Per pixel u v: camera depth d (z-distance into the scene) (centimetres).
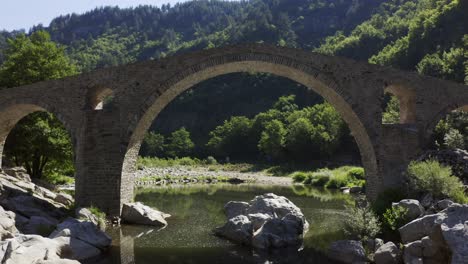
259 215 1766
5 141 2655
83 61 14688
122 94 2016
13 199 1792
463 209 1058
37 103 2070
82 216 1700
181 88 2142
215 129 11094
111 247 1502
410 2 11650
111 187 1953
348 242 1357
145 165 7344
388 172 1964
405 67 7006
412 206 1409
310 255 1403
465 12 6469
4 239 1277
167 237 1681
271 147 7650
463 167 1709
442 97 2039
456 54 5106
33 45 2855
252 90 11650
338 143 6875
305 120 7262
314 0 16262
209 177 5166
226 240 1638
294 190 3731
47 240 1222
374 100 2014
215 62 2038
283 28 14225
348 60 2031
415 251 1136
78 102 2034
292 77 2203
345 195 3250
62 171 3450
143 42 18312
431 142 3123
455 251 958
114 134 1983
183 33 19725
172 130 11662
